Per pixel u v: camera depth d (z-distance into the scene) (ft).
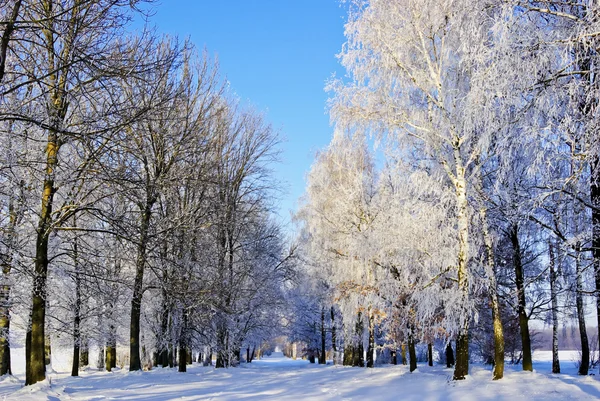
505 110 32.60
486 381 39.99
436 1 42.06
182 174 58.80
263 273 89.45
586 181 33.78
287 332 124.77
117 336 86.74
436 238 43.98
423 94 45.52
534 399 30.73
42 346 41.50
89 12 32.32
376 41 44.91
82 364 104.01
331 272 86.07
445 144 45.39
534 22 30.48
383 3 44.86
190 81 70.23
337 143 63.31
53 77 39.47
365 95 46.42
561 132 30.83
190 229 60.44
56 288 65.92
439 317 49.03
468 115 35.55
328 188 80.89
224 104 82.23
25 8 34.22
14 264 43.09
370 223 63.77
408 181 45.42
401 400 33.60
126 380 56.24
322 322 131.13
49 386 39.70
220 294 72.38
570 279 47.39
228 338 85.61
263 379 57.36
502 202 42.45
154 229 50.90
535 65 29.37
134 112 36.04
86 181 45.62
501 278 59.11
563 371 72.64
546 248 53.52
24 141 37.78
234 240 84.58
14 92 34.09
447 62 43.09
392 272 59.21
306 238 99.91
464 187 42.52
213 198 70.38
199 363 144.25
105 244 56.08
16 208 42.22
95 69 30.12
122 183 40.22
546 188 36.14
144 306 81.10
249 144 87.20
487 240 43.86
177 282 63.21
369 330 76.59
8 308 55.26
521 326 52.70
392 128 45.39
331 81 47.65
